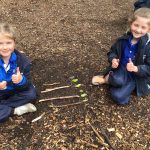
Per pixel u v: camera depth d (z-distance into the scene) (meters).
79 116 1.08
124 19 1.69
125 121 1.07
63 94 1.16
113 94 1.12
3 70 1.04
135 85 1.17
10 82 1.05
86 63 1.33
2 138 0.99
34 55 1.37
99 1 1.88
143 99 1.17
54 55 1.38
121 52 1.16
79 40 1.49
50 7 1.78
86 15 1.72
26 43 1.45
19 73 1.01
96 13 1.74
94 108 1.11
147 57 1.12
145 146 0.99
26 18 1.65
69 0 1.87
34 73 1.26
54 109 1.10
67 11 1.75
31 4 1.79
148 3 1.47
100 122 1.06
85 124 1.05
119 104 1.13
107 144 0.99
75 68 1.30
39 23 1.62
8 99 1.08
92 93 1.17
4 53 1.01
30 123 1.04
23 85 1.06
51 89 1.18
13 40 1.01
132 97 1.18
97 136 1.01
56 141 0.99
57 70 1.28
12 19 1.64
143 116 1.10
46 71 1.27
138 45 1.11
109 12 1.76
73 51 1.41
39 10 1.74
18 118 1.07
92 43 1.47
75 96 1.15
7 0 1.81
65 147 0.97
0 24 1.01
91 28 1.60
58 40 1.48
